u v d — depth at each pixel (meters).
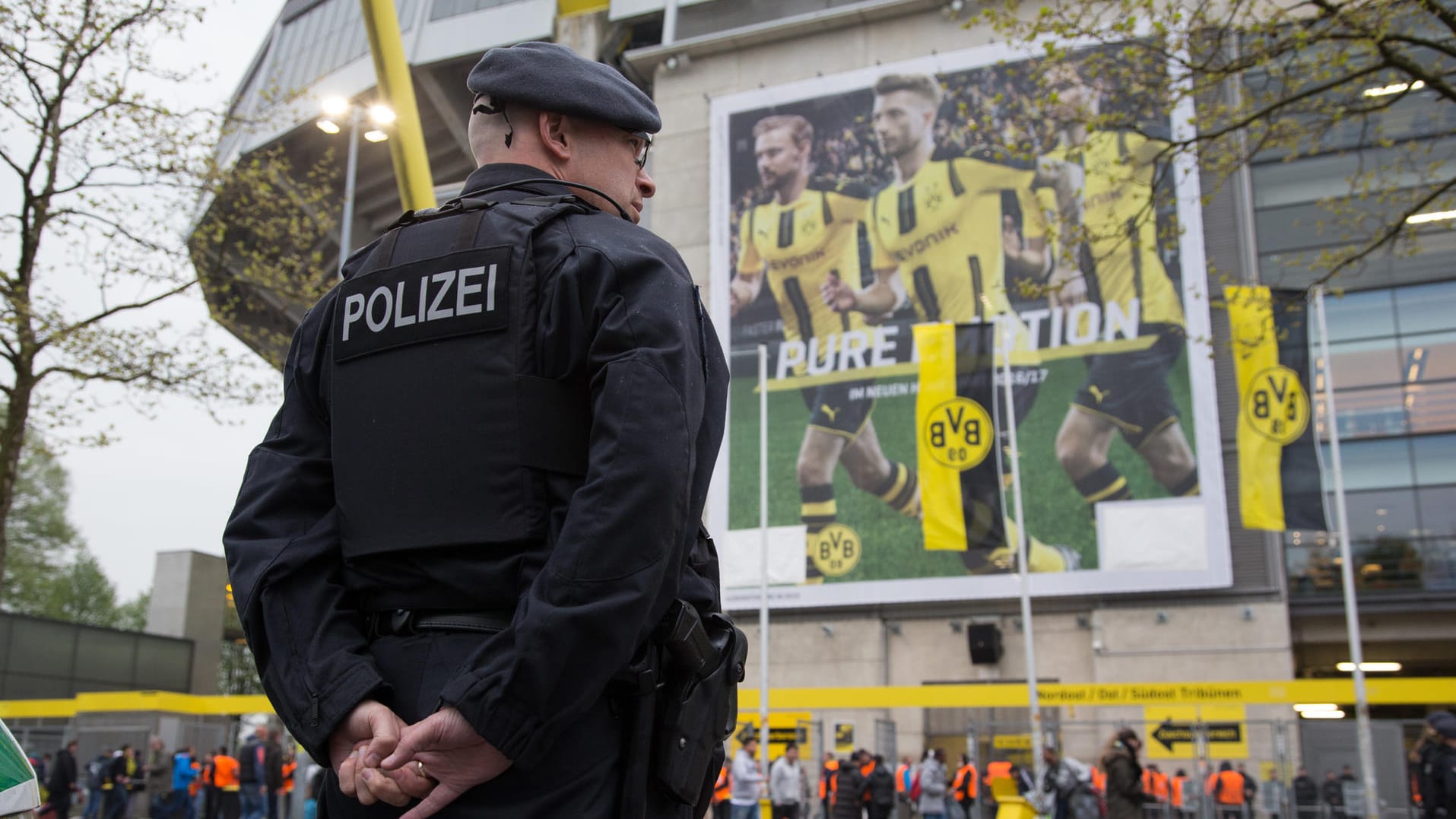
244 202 17.80
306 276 18.84
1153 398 28.55
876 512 29.92
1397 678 31.08
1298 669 31.25
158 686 37.97
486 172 1.81
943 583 29.16
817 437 30.67
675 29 36.53
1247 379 18.38
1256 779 23.81
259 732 20.72
